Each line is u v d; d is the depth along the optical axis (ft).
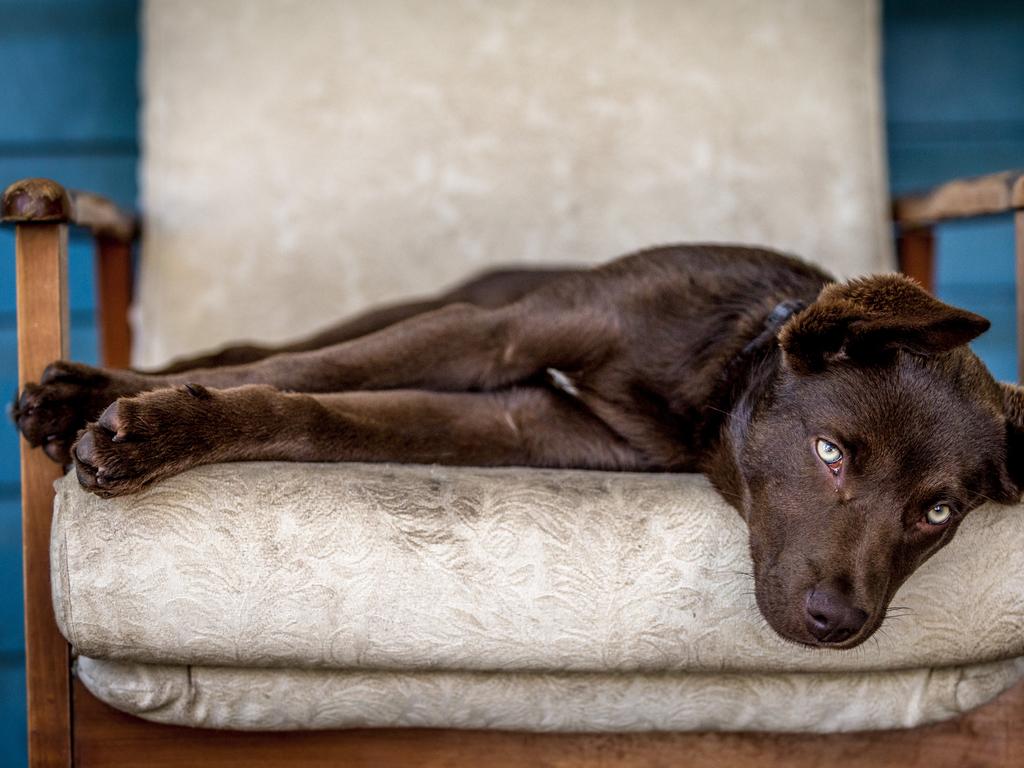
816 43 10.41
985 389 6.20
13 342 11.35
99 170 11.45
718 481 6.52
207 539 5.48
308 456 6.27
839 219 10.30
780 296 7.11
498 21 10.31
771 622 5.75
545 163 10.27
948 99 12.03
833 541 5.79
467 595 5.63
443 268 10.18
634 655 5.80
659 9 10.37
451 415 7.08
